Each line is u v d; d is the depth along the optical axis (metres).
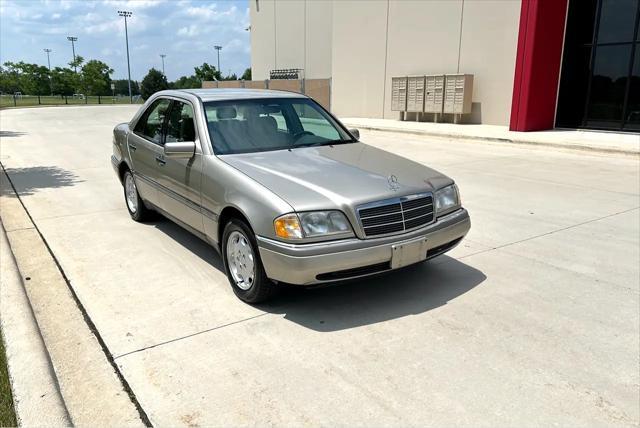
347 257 3.62
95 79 70.00
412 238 3.88
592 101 15.79
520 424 2.70
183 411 2.81
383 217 3.79
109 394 2.97
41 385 3.04
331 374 3.14
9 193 8.19
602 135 14.64
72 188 8.56
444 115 20.03
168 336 3.61
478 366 3.23
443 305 4.09
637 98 14.74
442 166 10.83
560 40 15.75
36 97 64.88
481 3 17.86
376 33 22.56
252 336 3.60
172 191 5.09
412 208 3.95
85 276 4.69
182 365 3.25
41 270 4.86
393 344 3.49
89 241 5.69
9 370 3.18
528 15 15.03
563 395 2.94
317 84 26.73
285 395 2.94
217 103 4.98
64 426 2.70
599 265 5.00
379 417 2.75
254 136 4.82
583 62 15.76
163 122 5.48
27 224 6.38
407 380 3.08
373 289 4.40
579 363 3.27
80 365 3.27
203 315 3.92
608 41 15.09
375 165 4.44
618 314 3.96
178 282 4.54
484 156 12.32
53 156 12.30
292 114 5.30
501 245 5.60
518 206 7.36
